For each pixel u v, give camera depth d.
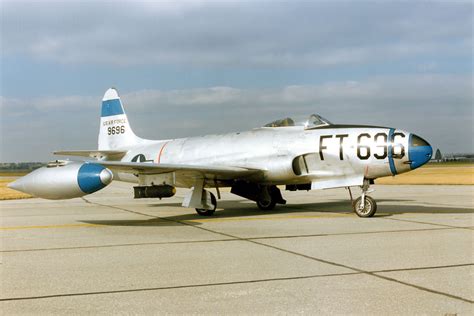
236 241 7.98
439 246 7.18
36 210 15.73
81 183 10.09
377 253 6.67
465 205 14.73
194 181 13.38
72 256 6.86
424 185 30.22
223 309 4.20
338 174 11.73
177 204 17.98
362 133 11.42
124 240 8.35
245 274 5.50
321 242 7.72
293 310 4.14
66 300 4.54
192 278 5.34
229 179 13.35
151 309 4.22
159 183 12.02
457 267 5.73
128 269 5.88
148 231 9.56
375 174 11.28
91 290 4.90
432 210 13.08
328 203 16.62
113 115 18.58
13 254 7.09
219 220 11.44
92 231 9.73
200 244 7.73
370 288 4.81
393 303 4.30
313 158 11.98
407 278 5.21
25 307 4.33
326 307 4.21
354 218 11.30
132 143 17.94
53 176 10.31
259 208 14.42
